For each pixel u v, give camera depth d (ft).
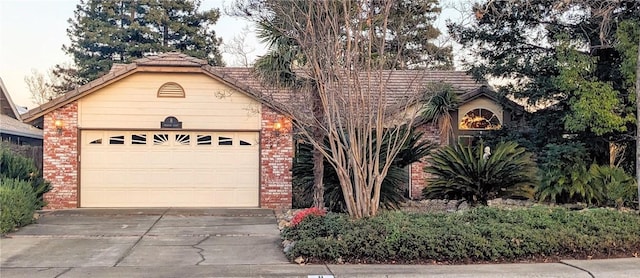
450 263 24.68
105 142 46.29
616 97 43.62
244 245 29.43
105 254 27.07
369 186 29.58
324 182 38.06
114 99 46.11
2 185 35.65
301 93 38.68
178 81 46.50
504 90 52.08
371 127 29.48
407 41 31.60
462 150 38.52
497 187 37.58
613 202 42.91
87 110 45.93
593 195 43.37
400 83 41.78
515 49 51.13
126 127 46.11
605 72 46.16
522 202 46.70
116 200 46.29
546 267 23.80
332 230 27.09
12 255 26.76
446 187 38.11
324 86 28.45
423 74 32.42
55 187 45.44
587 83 43.60
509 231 25.81
